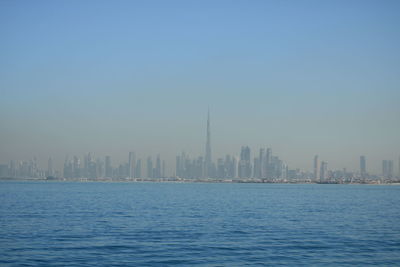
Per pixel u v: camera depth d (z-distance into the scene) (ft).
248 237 204.85
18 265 144.97
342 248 178.60
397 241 196.54
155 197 604.49
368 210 376.68
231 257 159.33
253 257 159.74
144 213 325.21
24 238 196.75
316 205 444.96
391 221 280.92
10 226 238.89
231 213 332.39
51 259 153.79
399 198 635.66
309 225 255.29
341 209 386.32
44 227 235.40
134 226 241.96
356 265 148.87
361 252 170.60
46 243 184.14
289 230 231.30
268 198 604.90
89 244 182.60
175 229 230.68
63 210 347.97
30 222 258.57
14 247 174.81
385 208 403.75
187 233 215.72
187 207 397.19
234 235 210.59
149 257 158.10
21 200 495.41
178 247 177.17
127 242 187.93
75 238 197.57
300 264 149.59
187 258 156.97
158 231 222.48
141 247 176.65
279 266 146.41
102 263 148.46
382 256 163.32
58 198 549.95
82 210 349.41
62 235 206.39
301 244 187.01
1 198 539.29
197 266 145.48
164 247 176.96
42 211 336.08
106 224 250.78
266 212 345.10
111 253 164.45
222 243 187.42
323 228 241.35
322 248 178.29
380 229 238.48
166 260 153.58
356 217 307.58
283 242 191.72
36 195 637.71
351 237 207.62
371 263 151.84
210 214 321.32
